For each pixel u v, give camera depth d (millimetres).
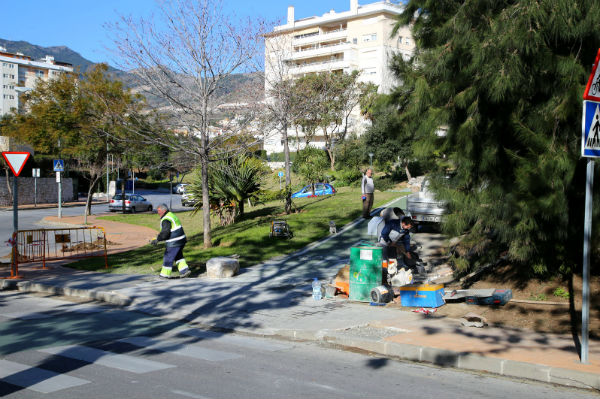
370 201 18906
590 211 5754
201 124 15312
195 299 9859
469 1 8250
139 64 14781
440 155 9211
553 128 7504
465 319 7652
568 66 7309
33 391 4992
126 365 5945
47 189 51188
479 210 8406
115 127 17531
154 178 78938
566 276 8680
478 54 7715
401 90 10023
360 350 6906
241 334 7848
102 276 12719
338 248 15016
